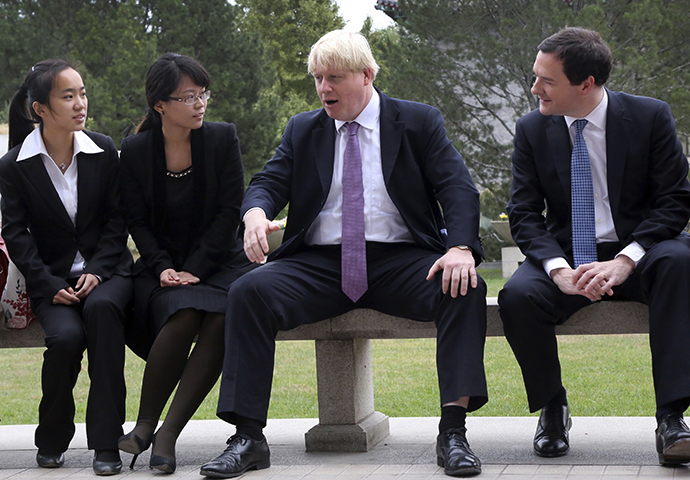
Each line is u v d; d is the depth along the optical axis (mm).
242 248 3246
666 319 2447
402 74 17344
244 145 23594
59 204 3047
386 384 5164
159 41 24047
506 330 2701
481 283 2613
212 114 23203
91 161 3104
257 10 34188
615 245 2859
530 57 16219
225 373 2588
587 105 2832
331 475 2477
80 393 5191
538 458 2730
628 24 15797
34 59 23500
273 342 2670
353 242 2918
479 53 16656
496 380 5082
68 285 2941
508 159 17281
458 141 17547
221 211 3146
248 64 24469
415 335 3033
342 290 2906
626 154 2814
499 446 2992
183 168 3146
